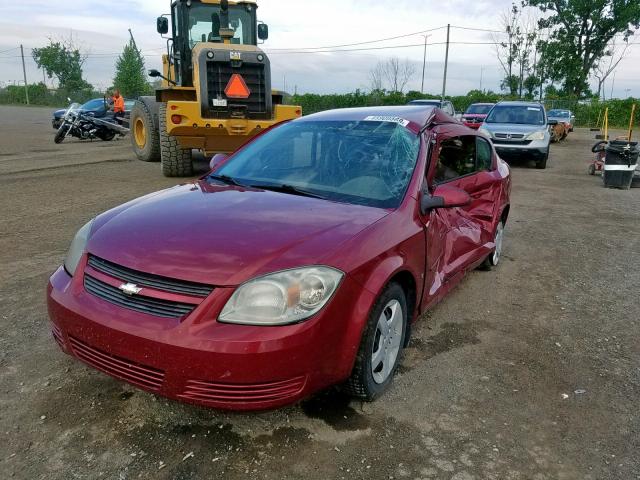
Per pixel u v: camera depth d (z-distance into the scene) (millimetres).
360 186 3498
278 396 2480
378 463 2590
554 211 9125
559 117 31656
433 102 24422
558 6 54469
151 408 2932
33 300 4324
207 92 9367
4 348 3541
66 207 7773
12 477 2408
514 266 5898
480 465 2615
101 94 63844
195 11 10477
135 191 9109
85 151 15773
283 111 10242
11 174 10977
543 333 4176
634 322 4449
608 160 11812
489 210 5047
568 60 54031
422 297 3512
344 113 4312
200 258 2568
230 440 2703
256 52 9680
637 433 2926
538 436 2863
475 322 4336
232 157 4188
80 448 2611
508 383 3395
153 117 12242
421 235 3344
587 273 5723
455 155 4480
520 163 16812
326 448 2678
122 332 2500
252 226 2842
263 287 2459
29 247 5754
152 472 2469
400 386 3291
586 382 3451
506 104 16625
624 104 41812
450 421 2957
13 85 72812
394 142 3791
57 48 73000
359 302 2705
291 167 3803
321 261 2604
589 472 2602
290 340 2426
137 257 2639
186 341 2385
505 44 57125
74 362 3391
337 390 3135
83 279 2811
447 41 43344
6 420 2801
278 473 2490
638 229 7898
